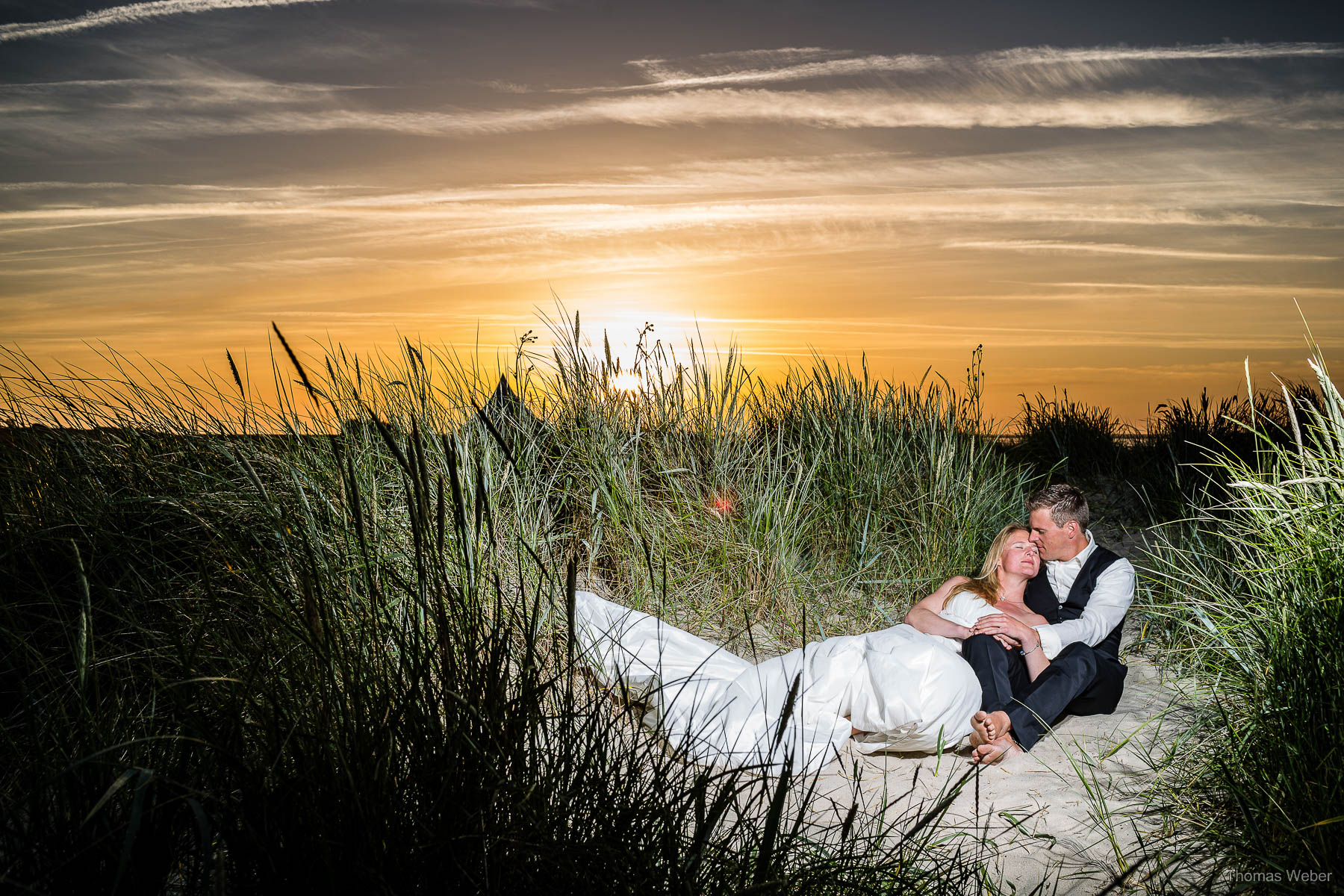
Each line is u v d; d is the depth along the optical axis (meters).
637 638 4.05
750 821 2.12
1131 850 2.68
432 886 1.82
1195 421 8.30
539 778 2.02
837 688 3.62
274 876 1.75
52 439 4.26
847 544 5.60
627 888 1.87
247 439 4.23
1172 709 3.76
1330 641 2.89
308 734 1.93
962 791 3.18
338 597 2.64
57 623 3.09
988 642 3.76
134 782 1.95
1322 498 3.41
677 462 5.56
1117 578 4.07
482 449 4.22
